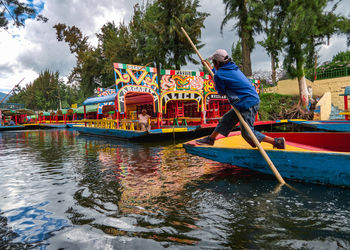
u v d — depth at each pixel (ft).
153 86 35.29
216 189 8.97
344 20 43.88
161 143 27.55
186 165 13.62
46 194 9.04
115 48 86.22
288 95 55.72
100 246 5.22
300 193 8.18
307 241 5.15
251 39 54.85
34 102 250.57
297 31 45.55
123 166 14.10
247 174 11.05
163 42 66.39
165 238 5.47
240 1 55.42
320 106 48.67
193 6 66.44
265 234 5.50
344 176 8.30
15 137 45.37
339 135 12.40
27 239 5.64
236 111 9.63
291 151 9.33
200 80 39.29
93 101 41.60
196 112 49.44
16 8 27.89
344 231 5.53
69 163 15.75
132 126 34.22
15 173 13.03
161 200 7.99
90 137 39.81
